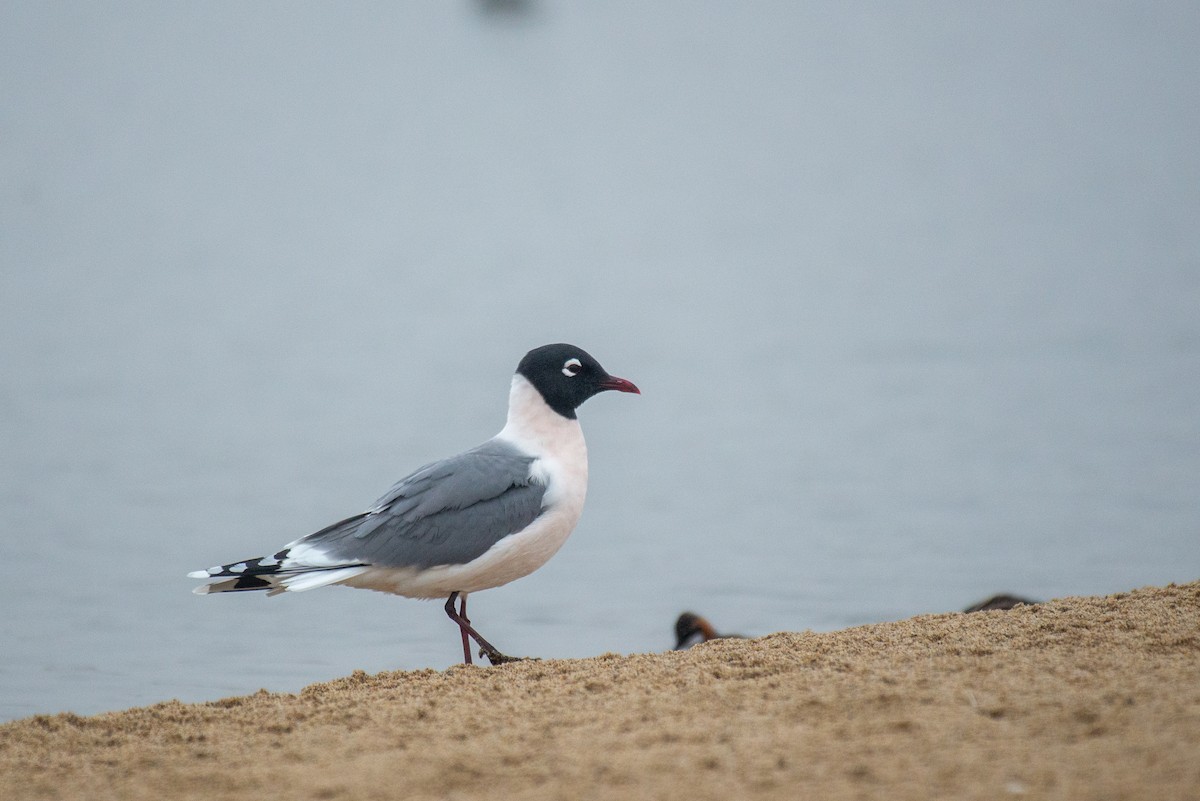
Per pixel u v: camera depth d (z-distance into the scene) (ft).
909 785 19.35
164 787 21.33
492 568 34.06
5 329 112.16
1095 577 52.08
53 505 65.16
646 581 53.36
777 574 53.83
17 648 44.80
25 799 21.27
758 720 22.81
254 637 46.73
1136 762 19.72
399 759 21.89
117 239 160.97
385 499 34.24
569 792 19.83
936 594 50.52
